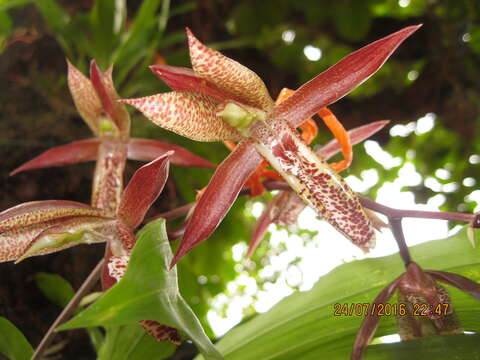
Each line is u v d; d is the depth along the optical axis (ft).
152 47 0.87
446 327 0.36
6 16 0.85
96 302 0.28
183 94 0.35
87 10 0.99
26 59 0.82
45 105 0.76
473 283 0.36
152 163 0.36
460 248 0.42
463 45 1.16
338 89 0.36
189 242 0.34
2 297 0.57
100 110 0.49
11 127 0.71
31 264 0.60
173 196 0.77
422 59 1.16
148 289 0.29
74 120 0.76
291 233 1.59
